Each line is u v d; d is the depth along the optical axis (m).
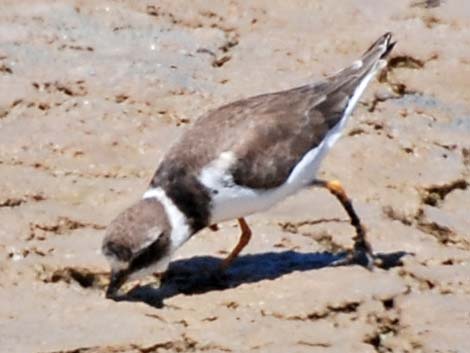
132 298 13.95
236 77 17.70
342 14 19.00
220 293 14.03
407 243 15.05
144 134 16.53
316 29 18.72
